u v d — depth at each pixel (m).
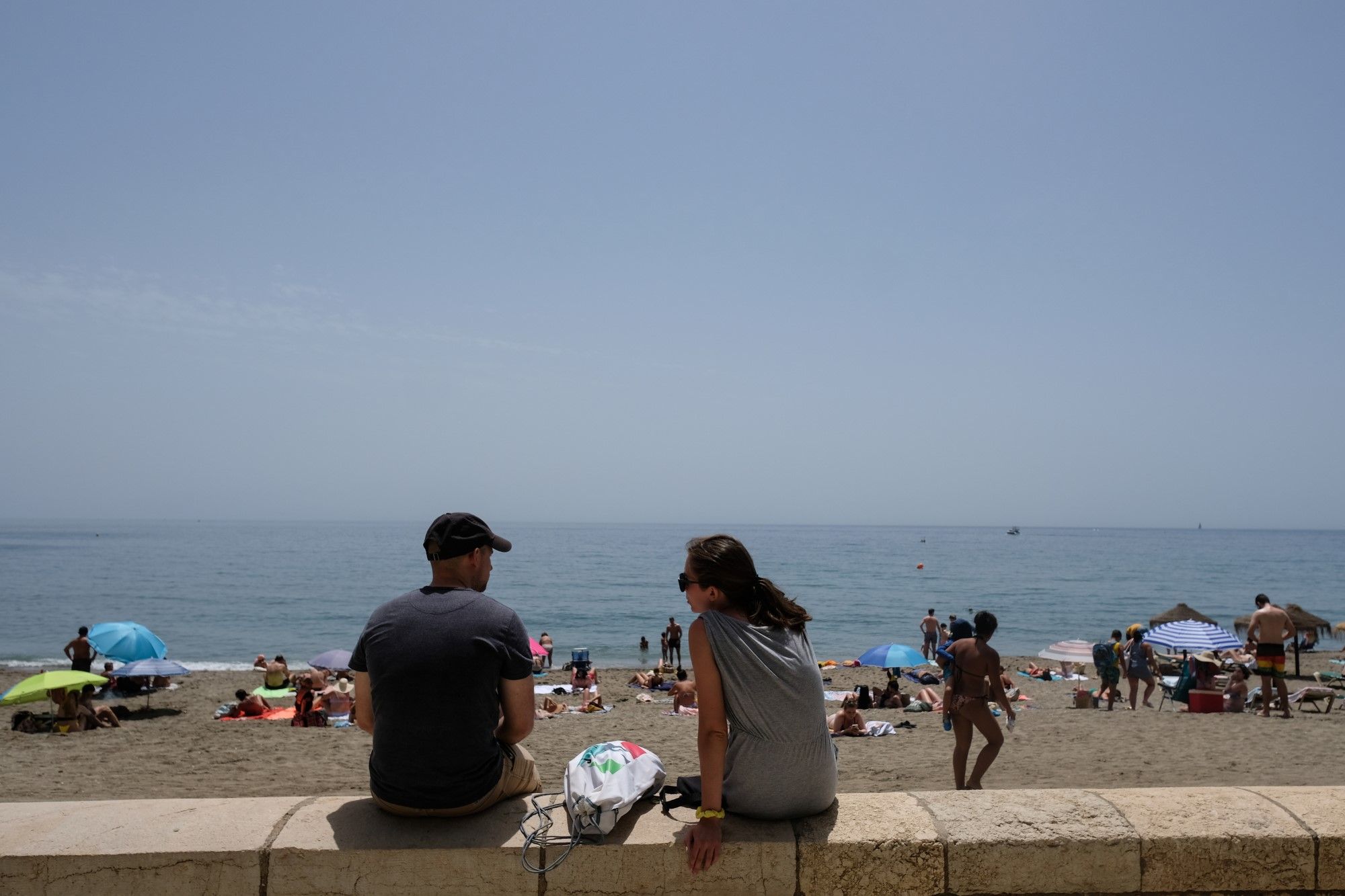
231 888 2.84
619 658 37.62
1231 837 2.96
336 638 43.75
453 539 3.41
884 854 2.90
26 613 52.91
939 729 15.12
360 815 3.10
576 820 2.93
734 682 3.04
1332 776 10.34
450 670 3.07
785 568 107.38
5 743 14.07
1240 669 16.78
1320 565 120.50
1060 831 2.97
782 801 3.03
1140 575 97.50
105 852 2.83
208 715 18.30
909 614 58.47
